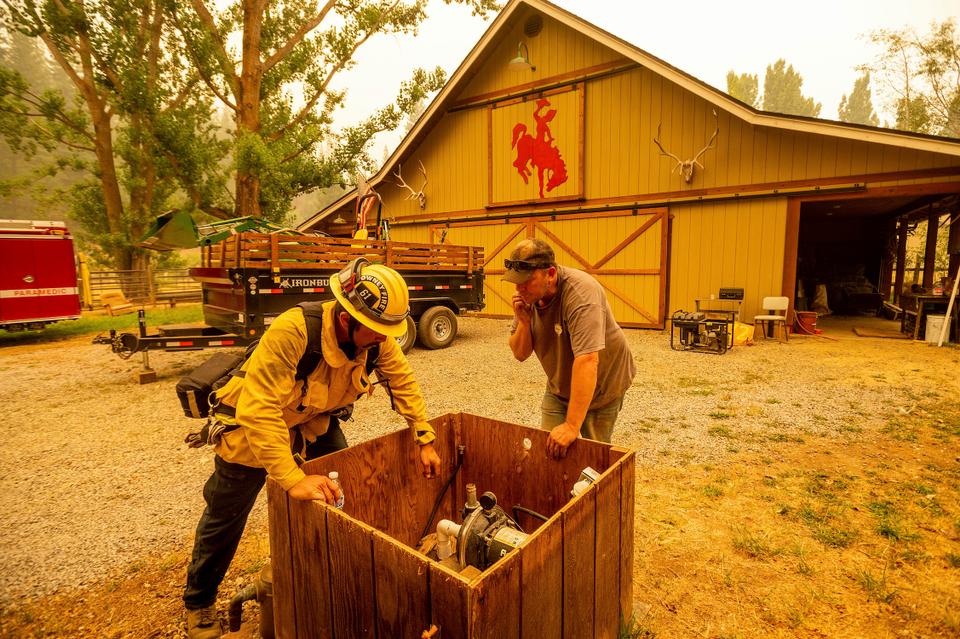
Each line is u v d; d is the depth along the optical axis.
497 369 7.65
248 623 2.29
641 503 3.42
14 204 50.56
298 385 1.81
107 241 20.50
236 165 15.23
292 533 1.71
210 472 4.13
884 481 3.67
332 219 15.73
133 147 20.77
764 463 4.05
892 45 28.05
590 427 2.73
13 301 11.25
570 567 1.59
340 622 1.58
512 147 12.88
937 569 2.63
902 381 6.49
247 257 6.66
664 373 7.24
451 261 9.38
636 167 11.27
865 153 9.08
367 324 1.67
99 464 4.29
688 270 10.89
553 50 12.05
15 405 6.11
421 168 14.52
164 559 2.91
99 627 2.36
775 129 9.77
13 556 2.95
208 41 16.58
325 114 19.86
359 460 2.03
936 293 9.52
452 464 2.51
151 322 14.67
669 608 2.38
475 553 1.69
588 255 12.03
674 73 10.02
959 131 30.33
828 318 13.95
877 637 2.18
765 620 2.30
